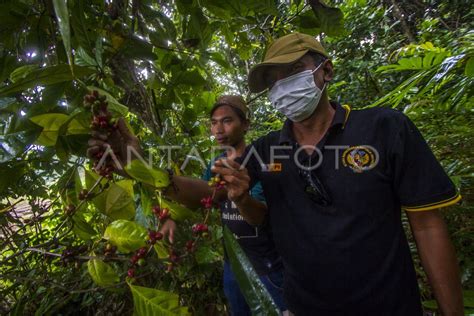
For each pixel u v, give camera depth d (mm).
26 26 1062
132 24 1301
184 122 1849
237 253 807
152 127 1388
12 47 1053
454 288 976
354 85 3830
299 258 1133
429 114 2459
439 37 3994
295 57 1111
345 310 1070
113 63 1250
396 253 1035
